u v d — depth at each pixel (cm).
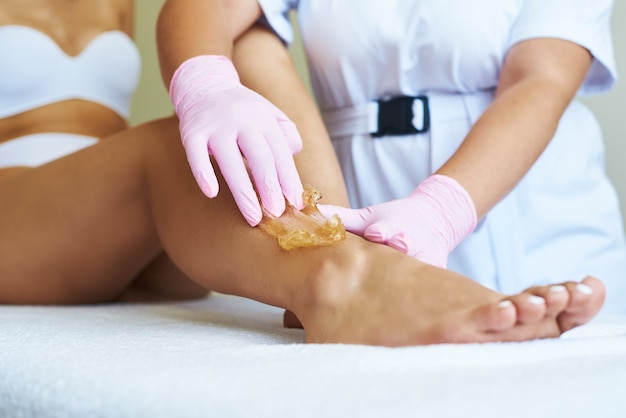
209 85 86
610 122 175
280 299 74
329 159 92
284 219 75
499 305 58
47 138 150
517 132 91
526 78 100
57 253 109
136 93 233
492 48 109
